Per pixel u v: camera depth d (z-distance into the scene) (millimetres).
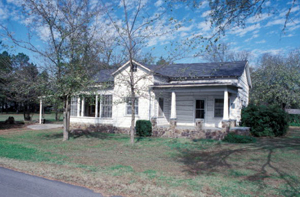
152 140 12672
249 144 11180
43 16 10828
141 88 11750
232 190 5105
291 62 27297
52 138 13555
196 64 18344
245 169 6973
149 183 5543
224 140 12094
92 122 17328
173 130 13758
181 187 5266
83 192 4977
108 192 4980
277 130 13734
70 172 6402
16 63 13781
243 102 17391
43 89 10914
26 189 5137
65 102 12656
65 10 11227
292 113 26219
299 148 10109
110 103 16656
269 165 7414
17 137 13867
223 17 7391
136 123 14531
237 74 14508
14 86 11781
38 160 7914
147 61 11836
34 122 24375
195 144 11289
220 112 15266
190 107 16172
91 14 11312
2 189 5125
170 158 8531
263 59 33594
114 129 16156
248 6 7203
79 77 10539
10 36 10336
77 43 11281
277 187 5352
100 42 11789
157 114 15367
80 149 10250
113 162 7824
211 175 6352
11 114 46969
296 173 6516
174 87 13930
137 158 8508
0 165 7312
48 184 5504
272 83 24312
